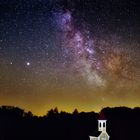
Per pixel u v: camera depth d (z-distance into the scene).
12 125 93.50
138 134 81.69
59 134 89.31
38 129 92.44
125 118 84.94
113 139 81.00
